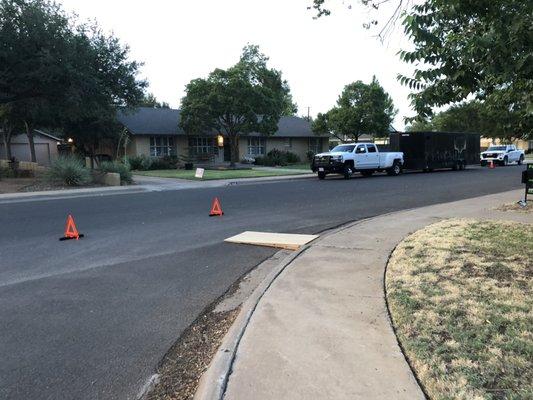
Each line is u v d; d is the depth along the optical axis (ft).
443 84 21.03
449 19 19.12
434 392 10.94
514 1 16.12
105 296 19.69
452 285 18.57
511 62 16.71
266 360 12.83
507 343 13.24
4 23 65.36
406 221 35.35
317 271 21.59
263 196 56.95
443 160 109.50
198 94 112.88
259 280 21.90
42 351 14.51
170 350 14.61
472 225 31.89
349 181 81.00
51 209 47.14
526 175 43.45
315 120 150.30
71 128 107.96
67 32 71.20
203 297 19.56
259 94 113.70
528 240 26.53
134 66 81.92
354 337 14.16
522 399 10.45
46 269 23.97
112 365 13.61
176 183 78.02
